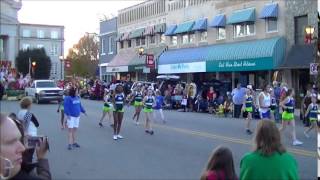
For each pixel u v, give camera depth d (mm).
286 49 30828
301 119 23672
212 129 19906
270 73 32062
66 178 10586
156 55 44500
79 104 15172
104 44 59344
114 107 17109
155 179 10398
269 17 31594
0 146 2703
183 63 39656
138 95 22203
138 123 22469
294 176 4793
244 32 34562
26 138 5223
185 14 41531
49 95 38219
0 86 43000
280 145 4848
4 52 86125
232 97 26672
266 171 4727
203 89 31484
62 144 15969
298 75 30234
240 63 33094
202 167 11672
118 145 15617
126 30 53094
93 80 50188
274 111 21250
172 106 32906
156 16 46406
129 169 11562
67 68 89438
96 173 11125
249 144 15273
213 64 35812
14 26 86562
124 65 50469
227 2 36062
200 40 39531
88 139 17188
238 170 11047
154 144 15727
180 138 17094
